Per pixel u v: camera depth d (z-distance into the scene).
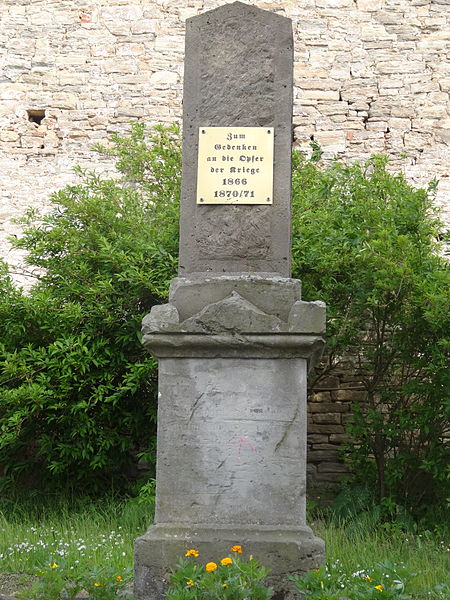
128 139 8.78
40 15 10.09
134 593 3.78
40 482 7.56
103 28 10.03
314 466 7.98
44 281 7.62
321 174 7.91
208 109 4.35
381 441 7.02
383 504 6.64
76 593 3.76
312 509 7.12
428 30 9.86
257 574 3.38
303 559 3.75
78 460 7.31
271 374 3.98
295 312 3.97
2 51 10.01
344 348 7.27
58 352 7.13
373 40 9.87
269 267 4.23
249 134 4.32
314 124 9.73
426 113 9.68
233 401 3.97
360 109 9.73
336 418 8.04
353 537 6.14
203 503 3.91
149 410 7.23
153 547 3.79
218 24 4.42
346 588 3.61
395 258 6.60
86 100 9.90
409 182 9.50
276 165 4.31
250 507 3.90
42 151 9.80
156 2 10.06
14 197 9.67
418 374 7.02
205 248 4.27
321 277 6.97
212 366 4.00
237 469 3.93
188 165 4.33
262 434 3.94
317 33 9.91
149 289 7.08
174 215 7.37
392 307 6.86
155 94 9.88
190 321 3.99
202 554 3.77
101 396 6.95
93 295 7.17
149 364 6.90
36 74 9.97
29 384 7.04
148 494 6.59
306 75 9.81
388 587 3.43
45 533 5.96
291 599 3.71
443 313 6.29
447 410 6.52
